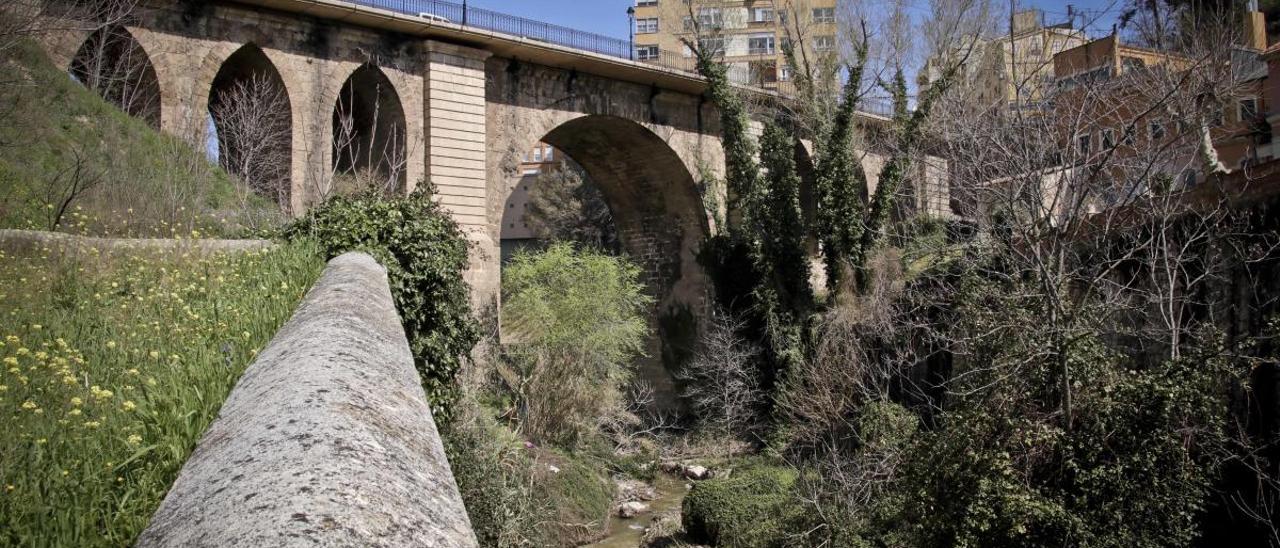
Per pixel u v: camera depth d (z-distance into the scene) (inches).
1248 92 1208.8
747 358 1343.5
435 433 138.0
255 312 325.4
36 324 280.4
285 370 150.7
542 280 1284.4
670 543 836.6
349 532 86.4
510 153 1316.4
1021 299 608.4
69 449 182.4
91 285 378.0
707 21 1553.9
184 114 1018.1
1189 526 508.4
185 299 363.9
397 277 528.4
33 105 764.6
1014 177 684.1
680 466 1190.3
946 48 1187.9
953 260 996.6
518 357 1154.0
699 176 1599.4
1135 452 501.0
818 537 636.7
